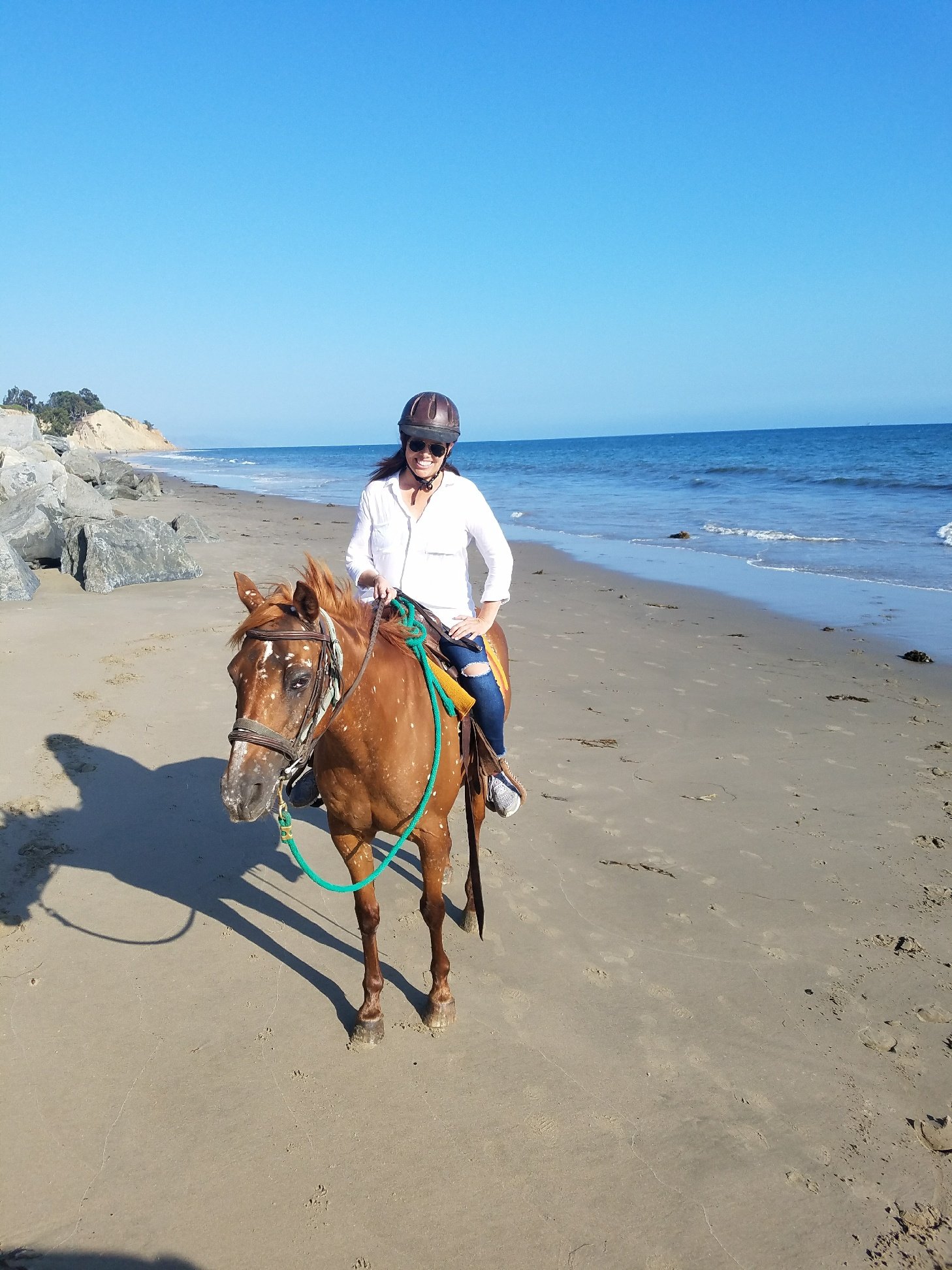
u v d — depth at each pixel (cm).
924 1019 374
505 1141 307
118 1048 345
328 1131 309
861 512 2170
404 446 354
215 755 602
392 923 443
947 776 614
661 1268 263
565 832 535
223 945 414
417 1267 261
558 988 392
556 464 5912
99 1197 280
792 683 827
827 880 484
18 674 729
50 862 468
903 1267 265
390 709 314
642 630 1037
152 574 1154
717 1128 316
